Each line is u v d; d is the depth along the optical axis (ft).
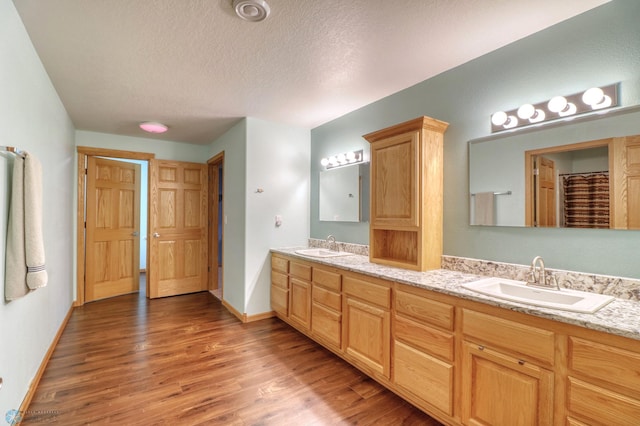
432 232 7.31
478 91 6.88
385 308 6.79
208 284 15.75
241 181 11.53
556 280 5.44
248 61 7.09
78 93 8.91
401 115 8.70
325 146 11.84
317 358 8.36
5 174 5.05
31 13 5.34
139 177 15.37
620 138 4.99
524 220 6.10
